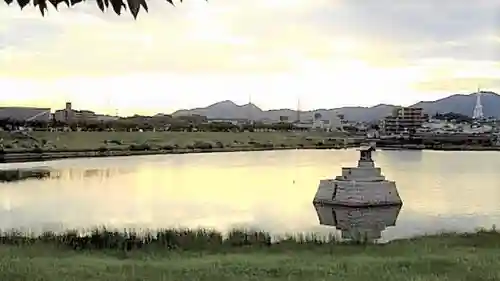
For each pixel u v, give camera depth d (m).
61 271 13.32
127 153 189.62
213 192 79.50
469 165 139.62
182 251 20.75
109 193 77.56
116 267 14.12
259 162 152.25
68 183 91.81
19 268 13.49
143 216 54.69
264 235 27.03
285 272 13.52
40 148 168.25
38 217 52.50
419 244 22.31
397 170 120.94
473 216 55.12
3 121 192.75
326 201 62.69
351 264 14.76
